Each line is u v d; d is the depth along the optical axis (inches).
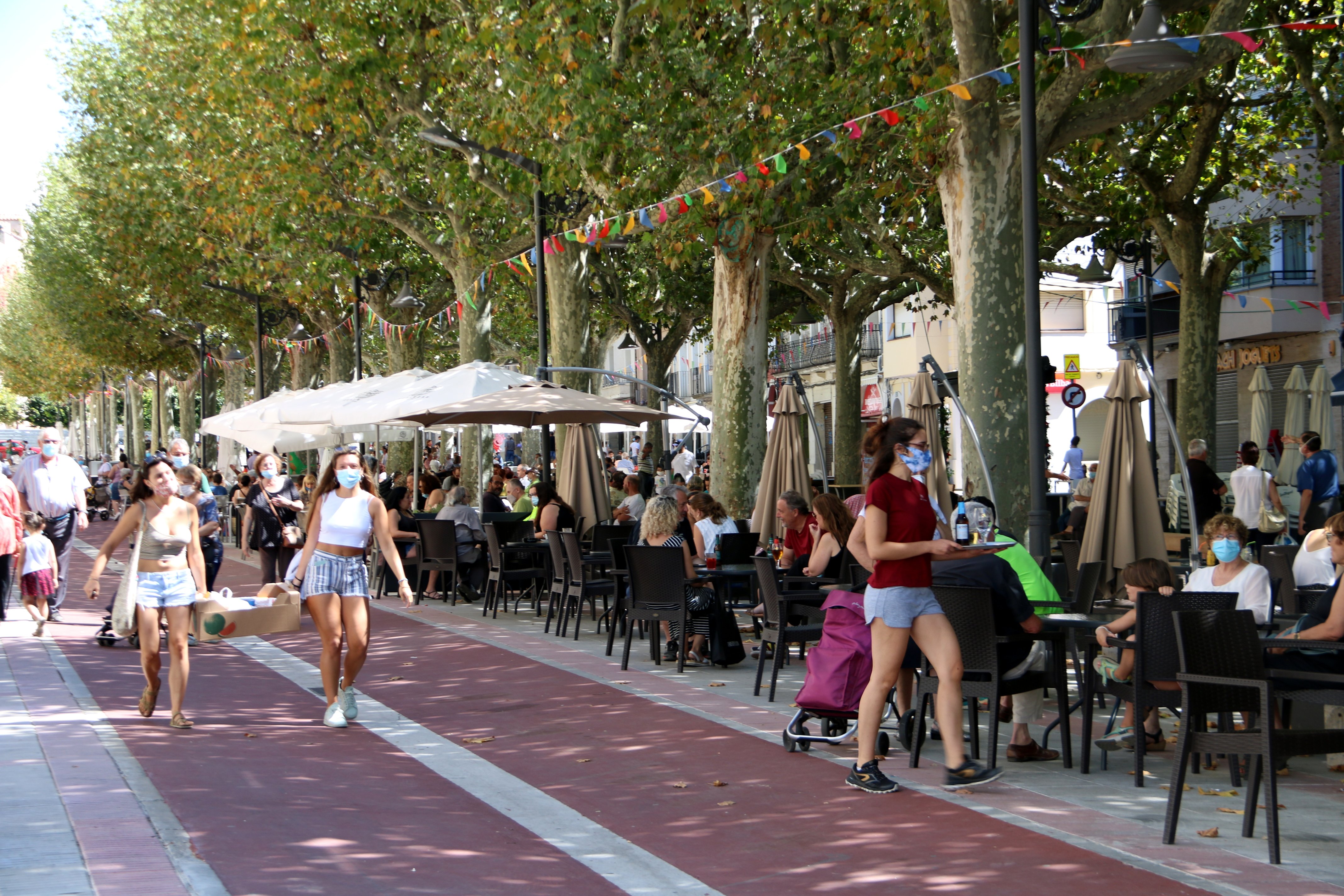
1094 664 312.2
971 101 510.6
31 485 619.2
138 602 358.9
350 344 1535.4
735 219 686.5
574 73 695.7
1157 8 388.8
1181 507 763.4
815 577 415.5
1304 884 208.1
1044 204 911.7
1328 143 848.9
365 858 230.1
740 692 408.8
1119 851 227.9
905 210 756.0
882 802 266.7
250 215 1069.1
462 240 1012.5
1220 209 1215.6
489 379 732.7
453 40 834.8
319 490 369.4
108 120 1397.6
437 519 695.7
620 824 256.2
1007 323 518.6
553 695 408.8
